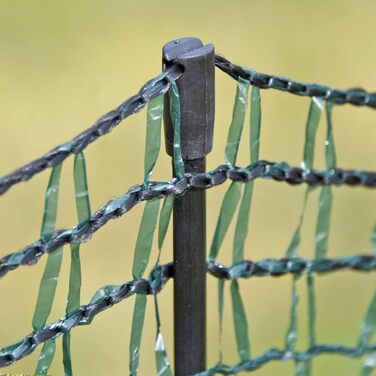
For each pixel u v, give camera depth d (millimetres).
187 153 7109
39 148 20031
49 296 6805
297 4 24594
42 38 23516
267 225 18516
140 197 7016
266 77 7465
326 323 17094
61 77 22219
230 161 7438
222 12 24359
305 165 8094
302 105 21016
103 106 21391
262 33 23828
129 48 23203
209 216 17500
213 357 15820
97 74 22406
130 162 18859
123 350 15836
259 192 18766
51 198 6566
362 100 8109
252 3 24516
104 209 6883
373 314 9406
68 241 6727
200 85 6930
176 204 7344
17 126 20562
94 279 16875
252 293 17375
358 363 15602
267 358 8508
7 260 6543
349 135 21203
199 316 7648
